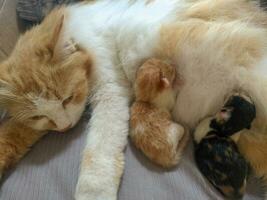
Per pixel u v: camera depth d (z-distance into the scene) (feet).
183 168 0.84
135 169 0.85
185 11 1.00
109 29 1.04
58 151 0.88
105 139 0.88
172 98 0.94
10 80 0.84
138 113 0.91
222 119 0.85
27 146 0.89
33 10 1.11
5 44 1.05
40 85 0.83
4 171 0.85
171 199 0.79
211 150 0.82
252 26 0.95
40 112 0.85
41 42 0.90
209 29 0.93
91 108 0.99
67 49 0.90
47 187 0.81
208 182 0.82
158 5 1.03
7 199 0.79
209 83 0.92
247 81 0.87
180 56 0.94
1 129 0.89
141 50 0.98
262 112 0.87
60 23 0.86
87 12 1.05
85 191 0.80
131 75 1.02
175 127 0.87
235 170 0.79
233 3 0.99
